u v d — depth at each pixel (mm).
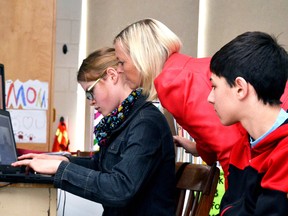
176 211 2500
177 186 2512
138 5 5051
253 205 1821
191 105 2389
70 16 5066
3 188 2297
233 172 1944
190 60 2512
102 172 2379
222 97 1888
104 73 2498
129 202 2297
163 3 5082
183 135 3613
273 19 4980
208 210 2418
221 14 5082
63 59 5062
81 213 3713
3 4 3895
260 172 1799
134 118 2414
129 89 2508
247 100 1853
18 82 3896
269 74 1837
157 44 2490
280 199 1702
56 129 4984
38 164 2285
